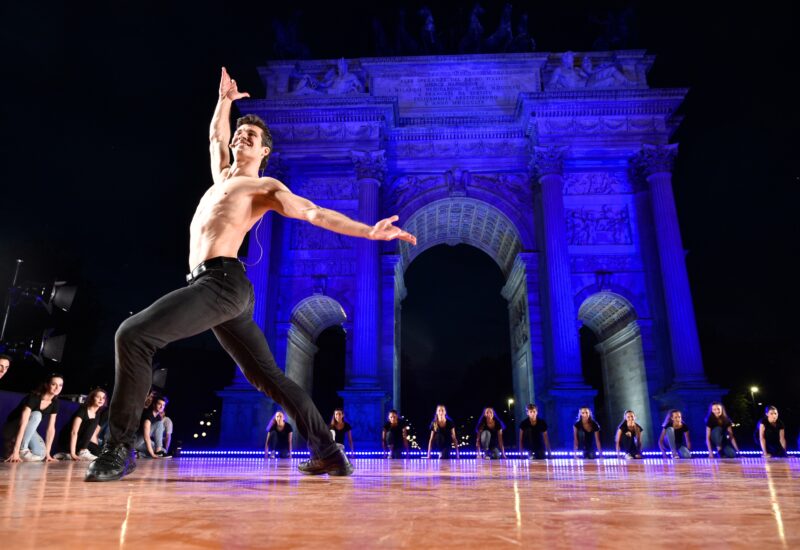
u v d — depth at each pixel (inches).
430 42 1868.8
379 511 99.7
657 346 1518.2
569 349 1439.5
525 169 1727.4
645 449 1520.7
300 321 1708.9
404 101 1806.1
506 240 1879.9
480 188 1718.8
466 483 194.7
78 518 85.6
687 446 1007.6
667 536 68.4
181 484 177.8
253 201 220.7
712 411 982.4
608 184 1651.1
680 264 1491.1
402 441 1115.3
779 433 868.6
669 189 1562.5
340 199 1678.2
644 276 1577.3
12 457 476.1
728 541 64.5
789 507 105.0
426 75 1814.7
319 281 1621.6
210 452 1398.9
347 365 1555.1
